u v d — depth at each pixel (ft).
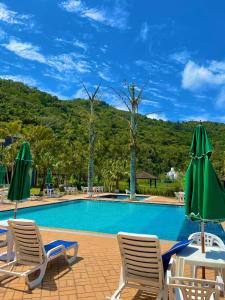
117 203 65.62
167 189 89.71
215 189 13.44
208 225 39.04
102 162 108.47
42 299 14.15
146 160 155.43
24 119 155.43
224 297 13.33
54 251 17.56
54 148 91.66
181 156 157.89
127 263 14.14
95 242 25.53
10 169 93.76
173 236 34.88
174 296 11.00
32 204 53.72
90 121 81.35
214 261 13.01
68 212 52.95
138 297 14.61
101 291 15.16
